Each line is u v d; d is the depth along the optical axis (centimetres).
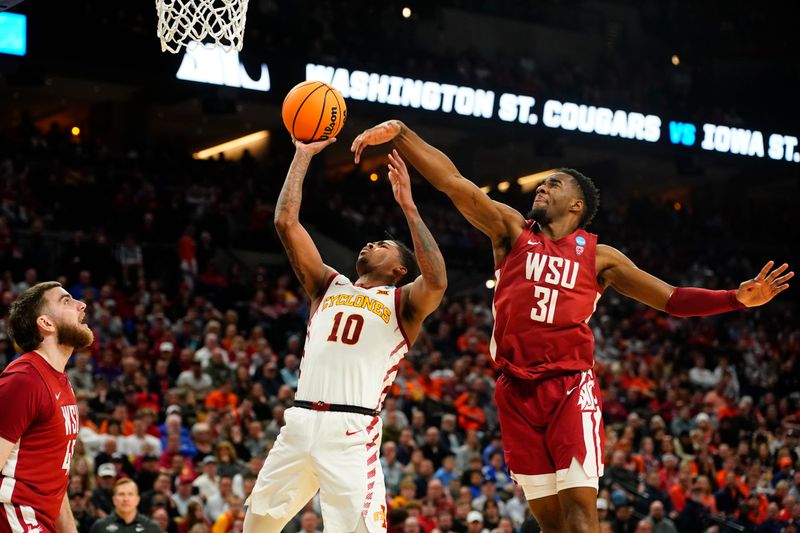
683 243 2744
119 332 1461
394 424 1302
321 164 2531
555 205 474
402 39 2619
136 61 1875
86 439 1118
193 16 619
